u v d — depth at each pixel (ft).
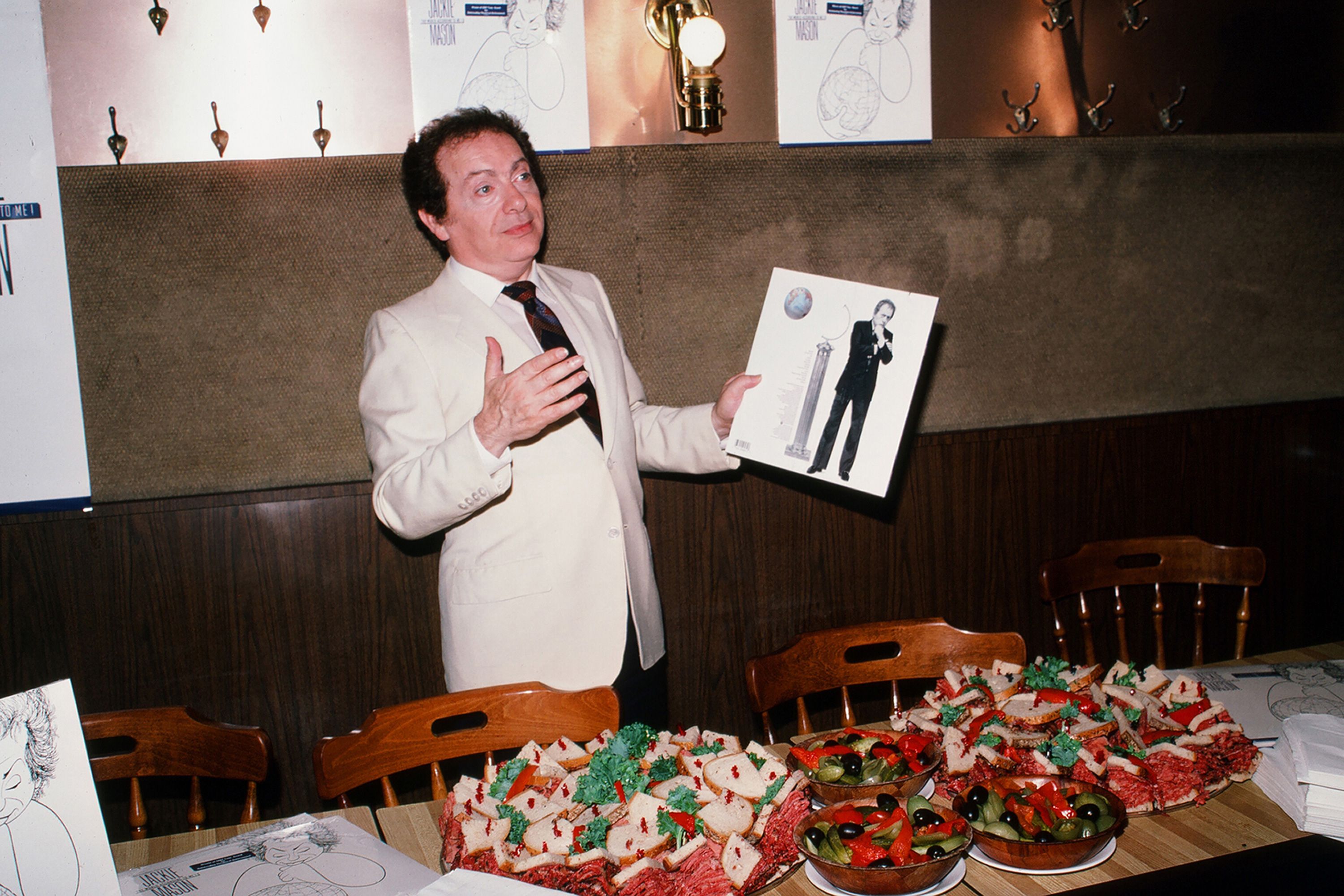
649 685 5.63
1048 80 8.03
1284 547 9.09
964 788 3.49
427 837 3.63
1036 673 4.10
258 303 6.64
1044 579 5.99
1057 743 3.52
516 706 4.55
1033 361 8.29
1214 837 3.26
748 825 3.19
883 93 7.59
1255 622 9.05
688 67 7.07
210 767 4.40
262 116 6.51
